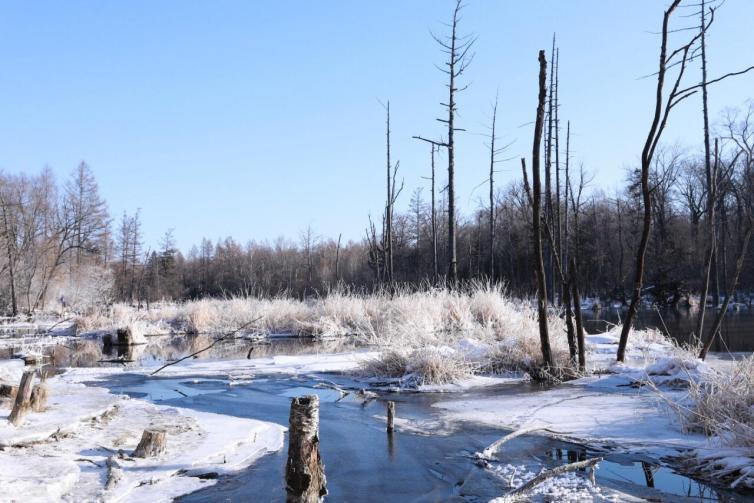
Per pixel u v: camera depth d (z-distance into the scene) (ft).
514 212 176.76
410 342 43.96
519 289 124.06
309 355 55.47
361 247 237.25
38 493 15.78
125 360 56.80
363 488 18.21
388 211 96.89
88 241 168.14
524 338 43.39
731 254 147.84
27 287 146.61
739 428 20.76
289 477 14.92
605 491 17.42
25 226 154.71
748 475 17.98
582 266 163.02
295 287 205.57
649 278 138.31
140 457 20.39
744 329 71.67
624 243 183.83
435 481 18.85
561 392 34.06
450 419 28.09
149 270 205.67
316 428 15.26
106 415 26.68
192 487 17.94
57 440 21.81
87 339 83.05
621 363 41.19
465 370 40.42
